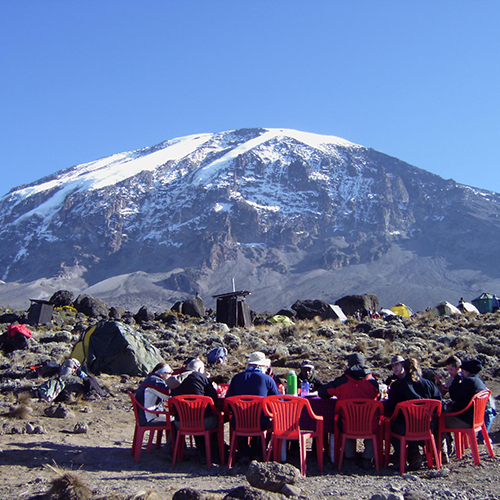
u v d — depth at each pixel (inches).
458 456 406.9
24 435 429.7
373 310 1760.6
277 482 327.3
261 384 400.8
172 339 991.0
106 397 572.7
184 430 389.7
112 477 359.3
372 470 387.9
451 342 916.6
